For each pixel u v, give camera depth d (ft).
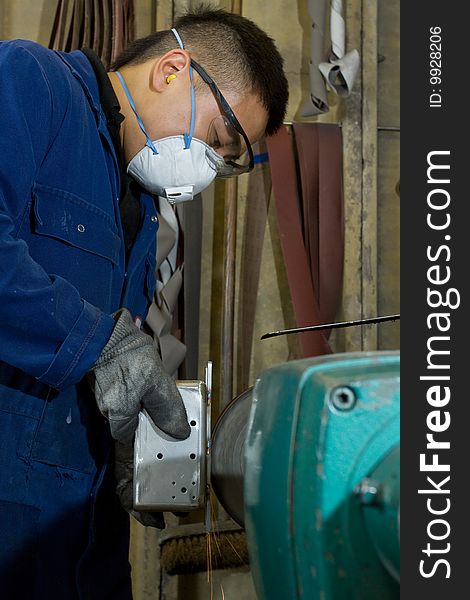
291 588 1.89
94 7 7.16
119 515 4.40
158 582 7.29
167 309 6.88
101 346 3.46
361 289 7.98
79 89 4.01
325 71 7.51
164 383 3.54
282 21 8.14
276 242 8.01
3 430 3.74
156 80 4.26
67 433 3.94
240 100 4.40
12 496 3.74
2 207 3.45
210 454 3.55
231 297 7.16
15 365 3.44
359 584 1.78
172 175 4.33
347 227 7.98
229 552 7.15
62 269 3.84
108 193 4.09
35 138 3.64
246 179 7.86
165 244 6.88
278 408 1.99
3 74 3.55
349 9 8.10
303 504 1.82
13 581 3.73
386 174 8.47
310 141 7.81
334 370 1.91
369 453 1.79
